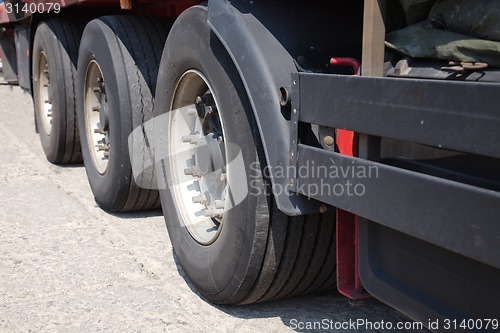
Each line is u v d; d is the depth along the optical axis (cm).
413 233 176
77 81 451
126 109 374
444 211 165
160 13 420
